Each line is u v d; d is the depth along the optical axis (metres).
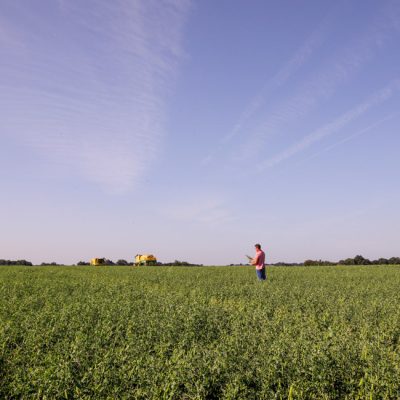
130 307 13.68
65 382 7.07
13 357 8.83
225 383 7.27
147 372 7.23
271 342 9.05
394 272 31.91
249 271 34.47
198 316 11.61
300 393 6.83
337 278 26.12
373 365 7.58
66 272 35.66
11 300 15.74
